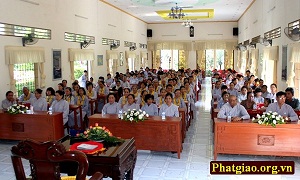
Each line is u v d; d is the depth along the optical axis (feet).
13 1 27.32
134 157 13.07
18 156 6.98
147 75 57.72
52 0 33.50
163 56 83.30
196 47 79.71
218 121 20.02
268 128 19.17
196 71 59.77
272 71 37.01
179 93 28.22
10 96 26.13
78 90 30.89
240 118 20.11
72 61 38.01
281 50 32.48
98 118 21.30
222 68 81.61
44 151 6.72
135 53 66.69
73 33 38.45
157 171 18.53
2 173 18.44
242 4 51.06
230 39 78.13
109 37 51.08
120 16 56.95
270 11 37.78
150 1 47.21
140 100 29.73
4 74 26.66
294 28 26.61
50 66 33.40
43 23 31.91
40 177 6.98
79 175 6.69
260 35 43.91
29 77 31.37
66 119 26.48
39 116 23.15
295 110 22.62
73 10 38.32
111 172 11.14
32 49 29.68
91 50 42.83
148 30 80.59
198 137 26.30
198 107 41.98
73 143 12.57
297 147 19.07
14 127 23.62
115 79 44.57
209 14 60.95
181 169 18.84
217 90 34.65
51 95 29.89
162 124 20.48
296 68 28.19
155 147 20.77
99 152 11.49
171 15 48.78
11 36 27.27
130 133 20.92
